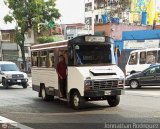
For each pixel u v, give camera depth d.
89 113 13.84
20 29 52.06
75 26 54.09
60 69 15.65
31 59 19.86
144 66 31.50
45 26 52.12
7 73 28.03
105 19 53.53
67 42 15.06
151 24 56.38
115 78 14.56
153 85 24.69
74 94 14.95
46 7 51.72
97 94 14.23
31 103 17.69
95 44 15.05
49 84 17.31
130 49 43.44
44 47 17.73
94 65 14.81
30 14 50.81
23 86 28.52
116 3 55.25
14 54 64.56
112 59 15.21
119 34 49.34
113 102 15.45
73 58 14.83
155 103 16.56
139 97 19.33
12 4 50.69
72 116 13.24
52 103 17.53
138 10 56.06
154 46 41.31
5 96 21.52
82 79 14.18
